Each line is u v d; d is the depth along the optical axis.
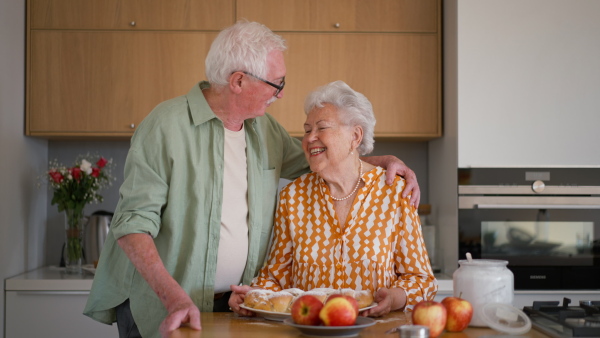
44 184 3.66
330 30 3.35
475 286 1.54
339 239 1.95
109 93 3.32
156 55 3.32
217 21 3.33
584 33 3.17
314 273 1.94
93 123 3.32
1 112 2.97
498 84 3.15
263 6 3.34
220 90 1.95
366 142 2.00
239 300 1.76
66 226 3.36
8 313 3.06
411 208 1.96
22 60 3.28
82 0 3.31
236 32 1.92
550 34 3.17
